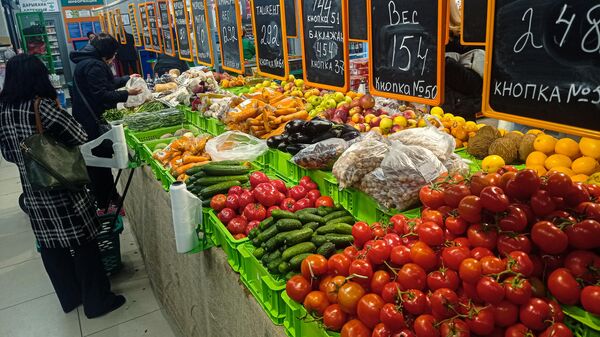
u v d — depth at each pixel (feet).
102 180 17.95
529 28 4.75
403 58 7.03
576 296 3.92
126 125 14.90
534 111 4.89
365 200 6.93
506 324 4.04
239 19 11.95
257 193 7.65
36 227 10.82
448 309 4.13
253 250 6.68
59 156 9.96
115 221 13.96
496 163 7.33
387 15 7.13
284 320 5.85
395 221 5.54
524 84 4.92
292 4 9.68
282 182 8.15
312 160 7.88
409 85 7.04
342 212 6.81
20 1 40.16
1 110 9.91
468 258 4.27
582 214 4.40
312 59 9.44
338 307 4.90
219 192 8.32
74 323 12.10
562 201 4.49
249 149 10.12
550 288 4.08
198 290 9.02
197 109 14.40
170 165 10.91
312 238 6.15
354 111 10.64
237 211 7.87
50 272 12.23
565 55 4.49
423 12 6.49
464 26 10.26
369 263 4.94
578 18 4.31
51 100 10.01
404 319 4.40
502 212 4.42
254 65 19.60
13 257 15.99
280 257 6.02
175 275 10.66
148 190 12.39
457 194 4.86
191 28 16.52
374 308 4.50
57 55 42.52
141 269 14.65
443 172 6.32
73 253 13.51
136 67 35.86
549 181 4.47
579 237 4.04
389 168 6.33
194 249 7.97
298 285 5.35
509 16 4.92
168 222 10.59
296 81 14.08
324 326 4.92
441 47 6.34
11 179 25.29
